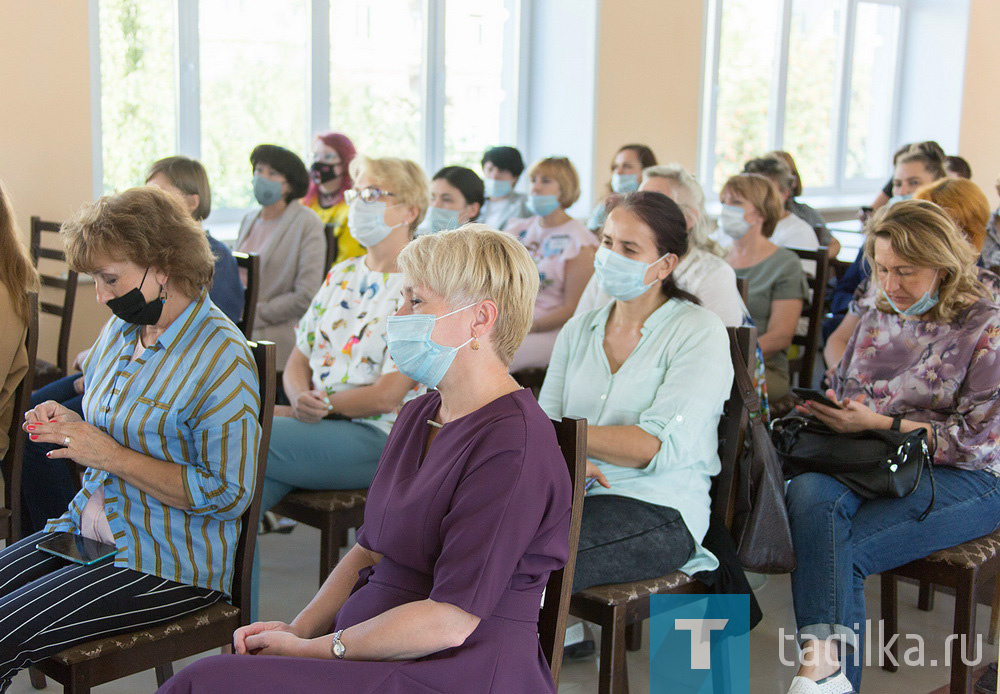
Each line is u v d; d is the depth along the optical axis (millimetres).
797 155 7168
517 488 1401
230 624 1854
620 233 2164
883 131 7809
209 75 4605
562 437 1576
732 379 2152
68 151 4031
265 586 2879
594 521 2043
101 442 1763
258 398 1832
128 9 4301
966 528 2197
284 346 3791
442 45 5324
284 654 1481
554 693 1518
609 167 5625
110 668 1706
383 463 1590
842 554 2104
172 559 1810
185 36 4473
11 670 1635
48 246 4008
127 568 1789
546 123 5688
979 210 2746
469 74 5484
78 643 1688
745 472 2117
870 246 2404
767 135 6875
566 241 3977
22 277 2137
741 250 3639
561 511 1457
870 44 7512
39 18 3885
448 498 1444
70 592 1715
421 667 1396
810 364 3459
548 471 1437
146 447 1808
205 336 1825
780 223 4422
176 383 1799
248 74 4723
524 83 5688
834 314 3900
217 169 4715
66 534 1896
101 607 1708
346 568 1663
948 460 2227
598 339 2301
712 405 2107
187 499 1778
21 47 3857
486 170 4852
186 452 1804
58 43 3945
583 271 3904
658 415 2119
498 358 1526
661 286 2256
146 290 1791
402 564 1502
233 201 4801
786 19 6734
